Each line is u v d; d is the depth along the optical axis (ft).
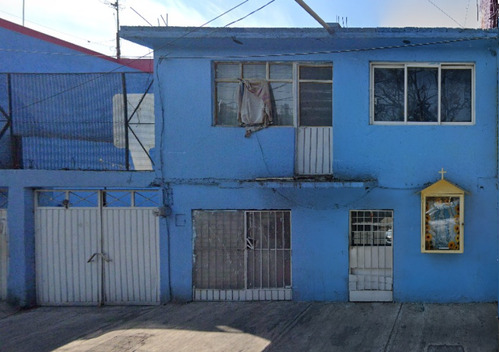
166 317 18.58
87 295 20.93
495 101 19.76
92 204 21.24
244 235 20.72
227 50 20.53
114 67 31.99
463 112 20.38
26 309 20.33
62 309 20.36
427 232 19.77
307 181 19.11
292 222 20.43
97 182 20.75
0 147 21.07
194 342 15.74
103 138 21.27
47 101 21.30
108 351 15.03
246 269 20.74
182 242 20.67
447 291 19.92
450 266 19.90
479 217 19.81
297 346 15.31
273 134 20.48
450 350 14.84
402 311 18.80
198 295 20.80
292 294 20.51
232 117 21.17
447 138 19.93
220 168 20.59
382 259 20.33
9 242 20.51
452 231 19.65
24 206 20.54
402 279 20.12
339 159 20.25
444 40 19.08
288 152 20.43
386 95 20.62
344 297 20.30
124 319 18.53
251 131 20.48
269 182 19.17
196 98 20.61
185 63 20.59
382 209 20.18
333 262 20.34
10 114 21.18
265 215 20.79
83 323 18.10
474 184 19.81
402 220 20.08
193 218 20.84
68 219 21.07
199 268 20.88
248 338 16.07
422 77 20.52
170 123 20.67
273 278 20.74
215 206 20.61
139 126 21.30
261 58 20.62
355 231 20.51
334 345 15.38
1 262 20.74
